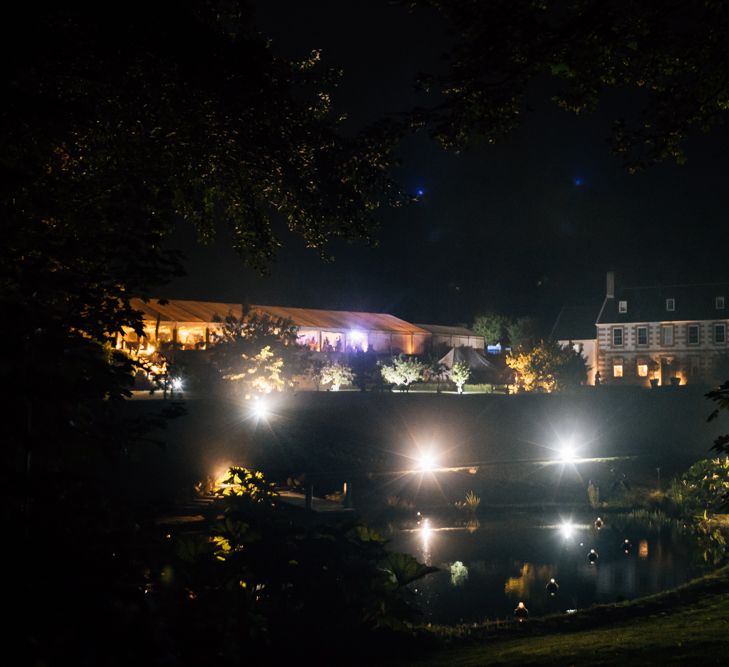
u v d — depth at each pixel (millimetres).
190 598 8203
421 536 24656
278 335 36344
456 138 10812
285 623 10531
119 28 10891
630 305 81750
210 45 12250
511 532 25391
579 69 10227
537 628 13164
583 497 32125
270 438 32438
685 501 28016
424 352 70312
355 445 36344
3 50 8062
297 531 11227
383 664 10406
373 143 11141
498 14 9914
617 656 9703
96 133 11820
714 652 9258
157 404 26344
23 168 7398
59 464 5922
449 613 16125
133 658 5176
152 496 23703
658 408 50875
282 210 15078
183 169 13828
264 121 13430
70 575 5145
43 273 6312
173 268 6852
